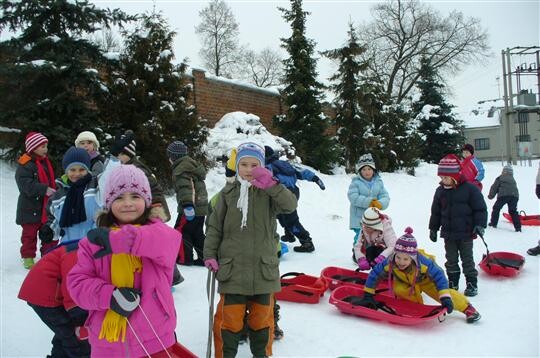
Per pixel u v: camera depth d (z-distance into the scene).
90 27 9.15
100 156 4.91
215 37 32.66
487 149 48.28
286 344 3.84
